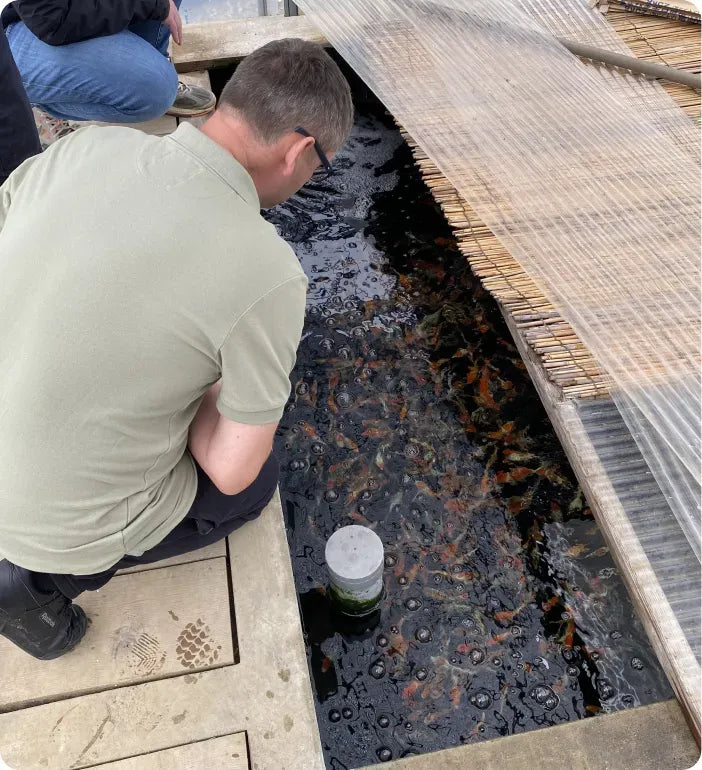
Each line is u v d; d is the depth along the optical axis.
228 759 1.57
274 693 1.66
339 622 2.33
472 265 2.57
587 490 2.13
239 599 1.79
